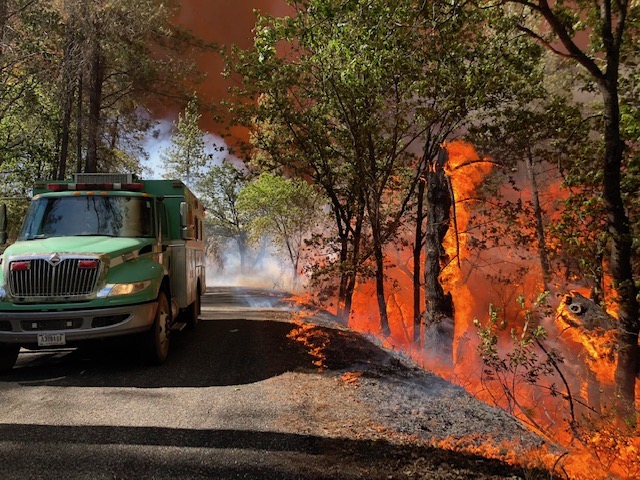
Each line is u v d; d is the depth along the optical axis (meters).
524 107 11.27
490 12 8.28
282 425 4.57
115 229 7.36
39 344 6.04
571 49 7.22
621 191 7.92
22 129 21.97
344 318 13.30
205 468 3.67
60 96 20.09
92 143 23.03
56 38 19.88
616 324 6.88
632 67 8.97
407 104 10.34
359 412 4.95
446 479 3.59
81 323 6.14
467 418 4.89
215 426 4.53
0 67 18.36
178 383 6.04
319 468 3.70
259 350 7.98
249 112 12.55
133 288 6.42
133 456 3.86
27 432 4.35
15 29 18.44
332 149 12.98
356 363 7.11
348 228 13.55
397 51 9.16
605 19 7.16
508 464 3.91
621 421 5.79
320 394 5.55
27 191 23.66
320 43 9.45
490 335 6.71
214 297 19.86
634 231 7.36
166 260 8.00
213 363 7.10
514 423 4.88
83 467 3.67
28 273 6.11
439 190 11.06
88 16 20.11
